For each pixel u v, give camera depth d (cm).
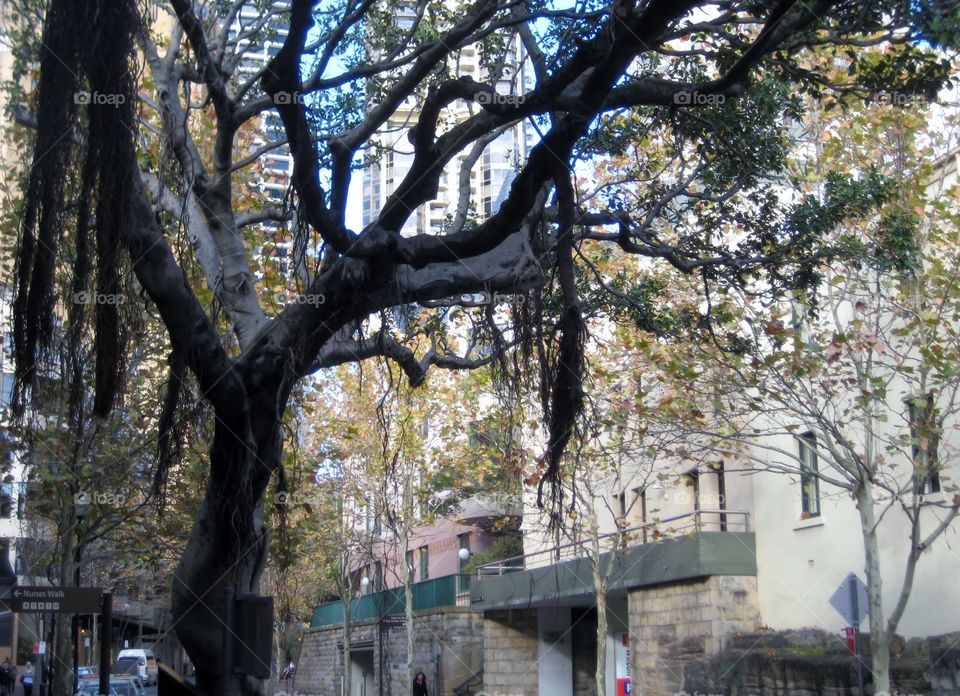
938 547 1927
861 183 1559
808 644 2203
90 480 1802
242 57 1423
